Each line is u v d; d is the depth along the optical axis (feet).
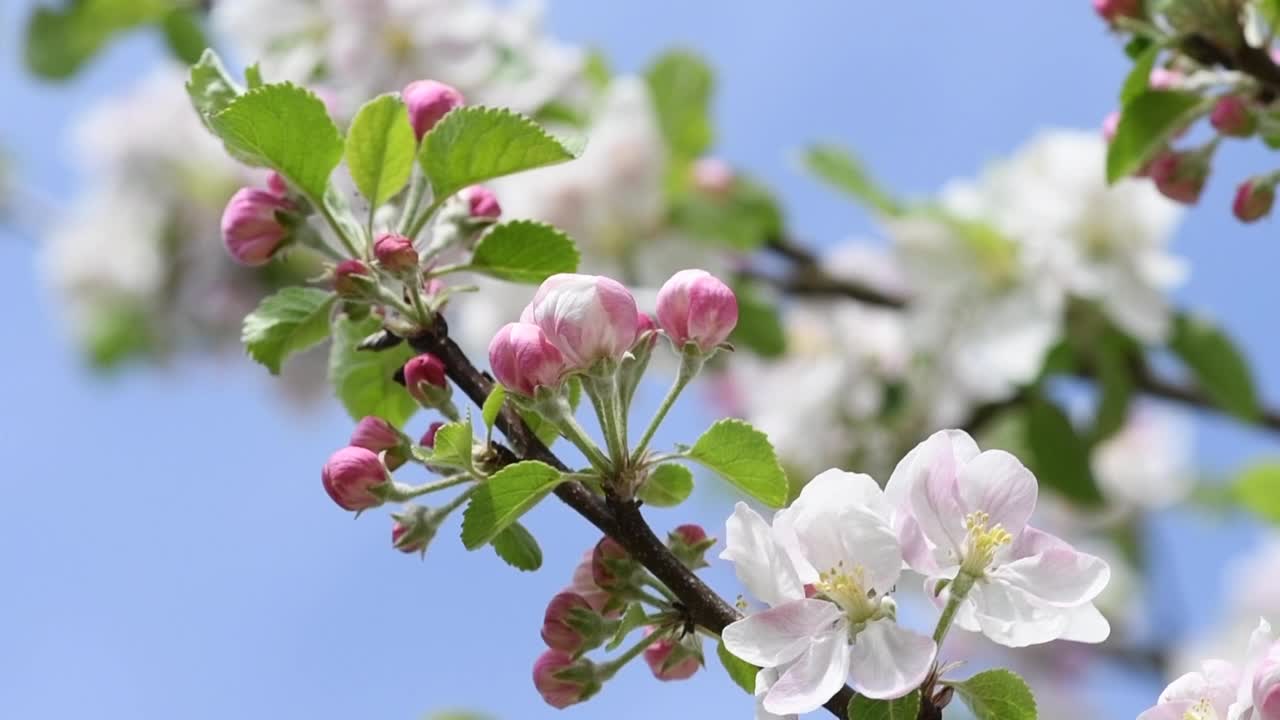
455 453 3.25
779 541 3.22
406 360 3.46
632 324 3.24
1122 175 3.69
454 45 5.09
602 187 5.10
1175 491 6.36
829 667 3.18
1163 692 3.26
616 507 3.25
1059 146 5.27
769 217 5.55
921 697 3.22
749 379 5.94
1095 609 3.21
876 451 5.58
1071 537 6.24
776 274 5.60
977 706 3.22
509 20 5.31
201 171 6.34
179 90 6.44
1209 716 3.23
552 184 5.10
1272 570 6.14
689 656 3.30
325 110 3.34
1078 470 5.14
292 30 5.15
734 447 3.26
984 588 3.22
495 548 3.32
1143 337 5.00
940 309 5.17
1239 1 3.64
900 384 5.58
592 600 3.30
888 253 5.40
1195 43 3.65
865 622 3.20
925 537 3.22
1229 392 5.08
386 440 3.31
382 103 3.35
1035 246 5.12
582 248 5.14
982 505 3.23
